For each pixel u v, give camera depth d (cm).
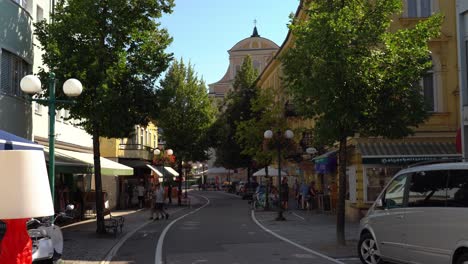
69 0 1711
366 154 2133
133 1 1734
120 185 3612
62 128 2436
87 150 2866
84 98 1667
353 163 2278
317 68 1327
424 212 897
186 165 4700
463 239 801
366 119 1398
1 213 459
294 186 4253
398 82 1357
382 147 2167
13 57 1800
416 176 952
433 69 2255
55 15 1733
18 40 1825
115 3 1677
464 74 1722
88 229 2005
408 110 1392
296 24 1484
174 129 4275
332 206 2856
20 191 464
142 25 1759
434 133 2203
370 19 1400
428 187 910
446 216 841
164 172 4178
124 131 1741
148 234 1880
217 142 4788
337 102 1345
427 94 2258
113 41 1716
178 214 2997
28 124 1930
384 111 1379
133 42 1778
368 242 1106
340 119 1355
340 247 1423
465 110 1711
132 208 3606
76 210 2317
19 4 1847
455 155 2116
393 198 1014
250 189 5094
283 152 3141
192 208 3641
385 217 1022
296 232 1866
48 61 1669
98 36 1702
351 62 1325
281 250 1391
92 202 2603
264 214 2856
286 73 1464
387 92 1371
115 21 1684
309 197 3044
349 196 2388
